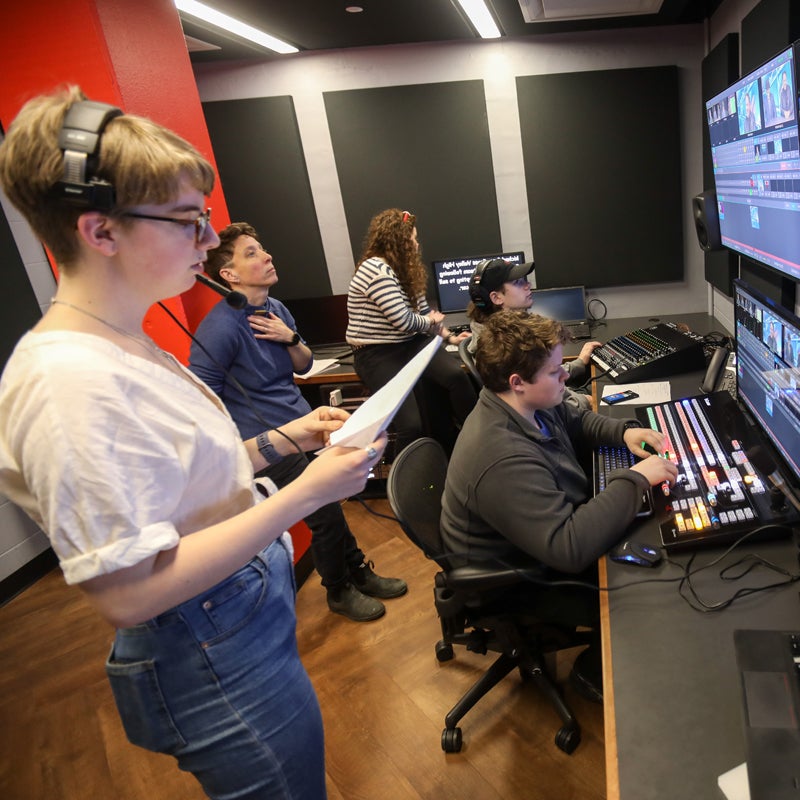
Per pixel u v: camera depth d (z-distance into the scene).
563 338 1.43
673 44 3.34
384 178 3.72
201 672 0.85
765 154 1.54
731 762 0.71
